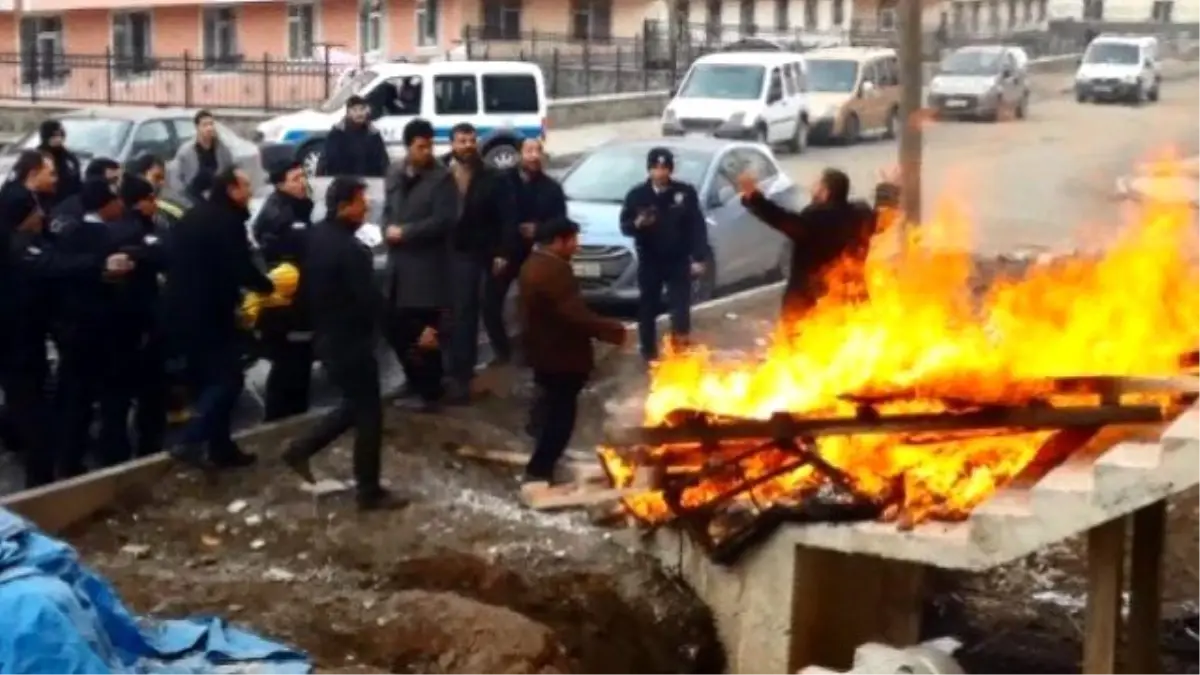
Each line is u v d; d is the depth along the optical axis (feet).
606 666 27.84
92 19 114.73
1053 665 30.76
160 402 35.78
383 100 90.94
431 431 38.52
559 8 145.79
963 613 32.86
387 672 25.57
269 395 38.22
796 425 28.22
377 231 45.44
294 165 38.27
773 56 111.65
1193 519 36.94
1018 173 99.09
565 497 31.35
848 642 29.58
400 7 127.95
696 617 29.63
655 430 28.63
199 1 114.52
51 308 33.19
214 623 25.70
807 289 37.24
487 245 41.42
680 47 150.41
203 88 114.52
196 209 33.58
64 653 21.44
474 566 30.01
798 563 28.40
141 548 30.89
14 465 37.29
